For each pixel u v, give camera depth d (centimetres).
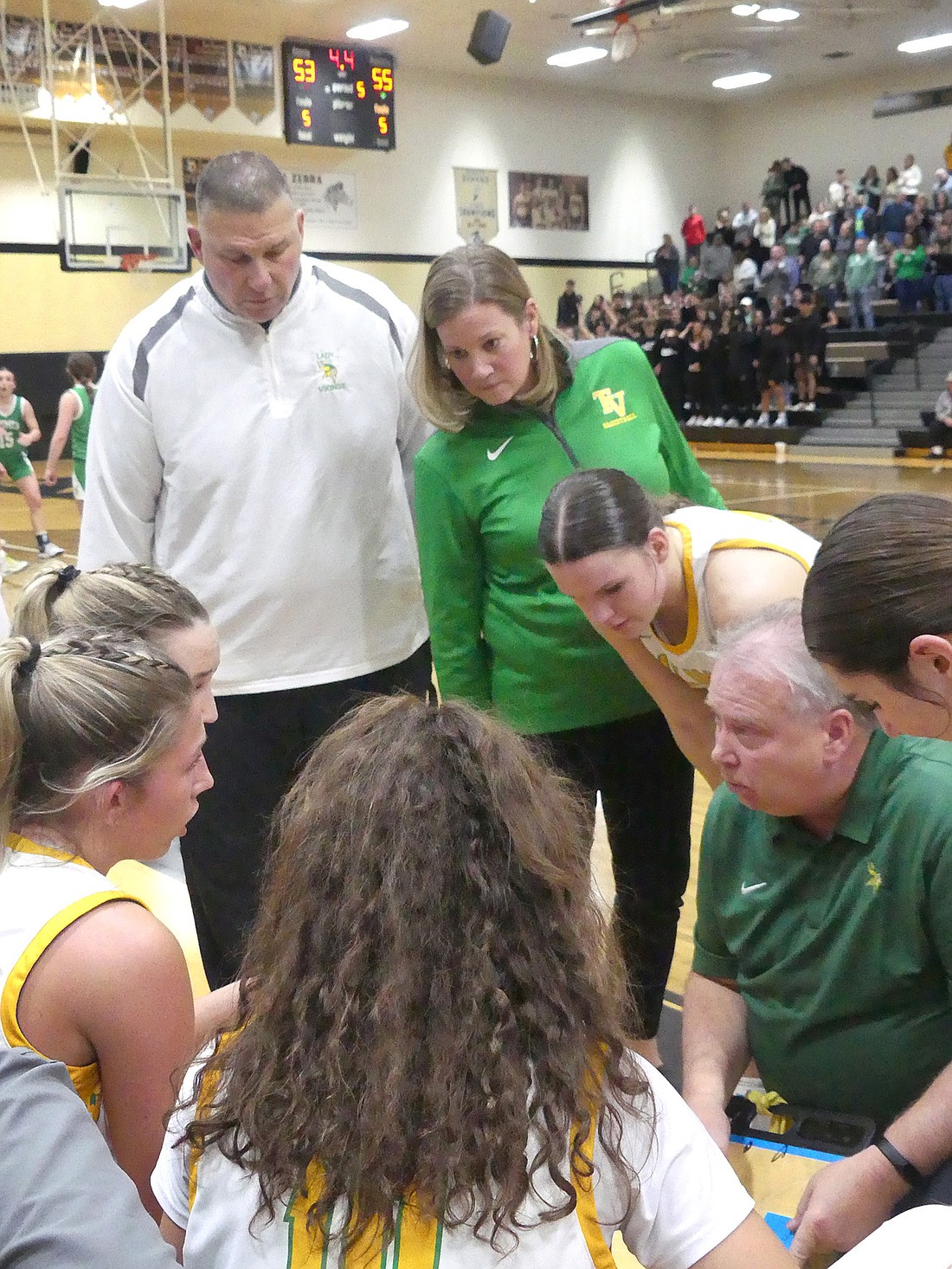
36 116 1137
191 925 279
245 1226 82
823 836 142
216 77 1280
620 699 214
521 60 1505
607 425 208
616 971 88
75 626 144
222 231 191
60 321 1356
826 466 1258
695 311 1518
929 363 1373
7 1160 63
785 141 1781
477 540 213
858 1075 142
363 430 214
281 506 210
